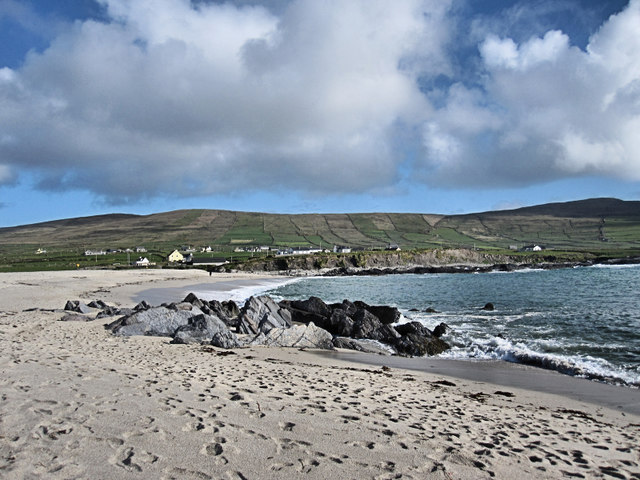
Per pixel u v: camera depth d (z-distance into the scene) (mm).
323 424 7695
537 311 35812
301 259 130000
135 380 10062
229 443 6410
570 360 18516
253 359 16406
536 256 145500
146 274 91250
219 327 22141
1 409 7270
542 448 7605
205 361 14648
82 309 29734
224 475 5375
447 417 9242
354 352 21109
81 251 193125
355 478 5535
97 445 6031
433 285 71312
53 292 44844
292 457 6086
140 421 7074
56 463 5410
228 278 96375
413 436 7449
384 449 6668
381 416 8656
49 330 20234
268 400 9109
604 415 11234
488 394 12945
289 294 58188
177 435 6582
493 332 26359
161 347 17641
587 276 80625
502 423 9219
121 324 21875
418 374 16062
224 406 8320
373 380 13398
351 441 6918
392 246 198375
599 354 20125
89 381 9602
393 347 22484
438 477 5766
